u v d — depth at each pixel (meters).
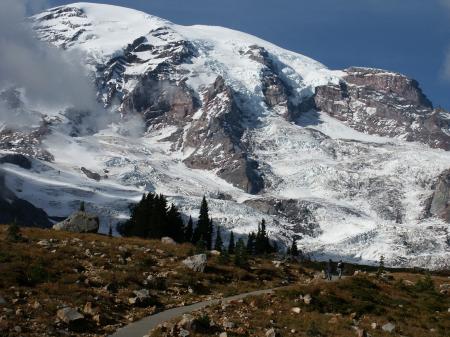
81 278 45.22
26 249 50.50
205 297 48.47
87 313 38.50
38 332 34.03
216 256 63.47
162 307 43.69
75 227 73.12
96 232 74.12
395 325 44.31
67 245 55.41
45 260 47.59
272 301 47.69
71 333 35.16
